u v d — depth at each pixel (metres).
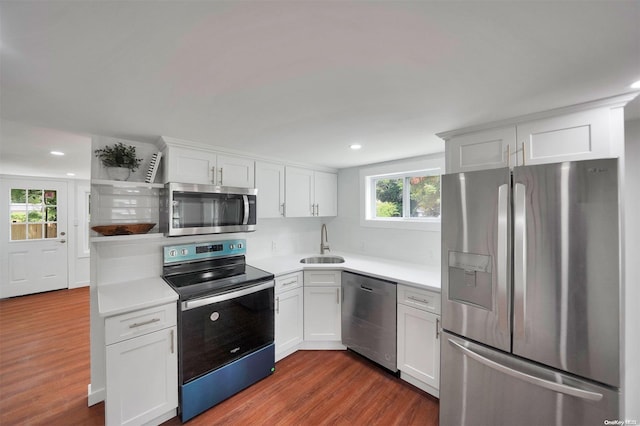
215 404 1.90
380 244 3.14
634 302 1.61
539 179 1.33
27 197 4.40
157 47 0.91
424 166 2.71
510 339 1.42
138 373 1.61
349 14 0.75
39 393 2.04
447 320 1.70
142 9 0.73
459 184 1.63
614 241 1.16
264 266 2.63
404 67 1.05
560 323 1.27
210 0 0.70
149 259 2.22
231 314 2.01
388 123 1.71
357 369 2.34
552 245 1.29
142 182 2.05
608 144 1.30
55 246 4.62
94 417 1.80
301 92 1.27
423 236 2.76
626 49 0.91
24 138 2.08
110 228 1.87
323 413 1.84
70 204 4.75
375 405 1.91
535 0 0.69
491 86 1.21
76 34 0.83
